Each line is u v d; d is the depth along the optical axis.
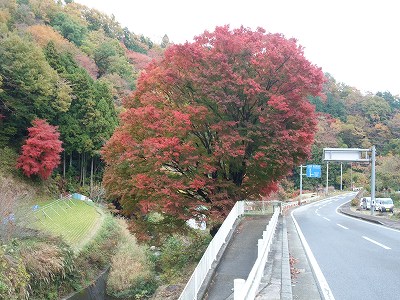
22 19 58.09
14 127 37.50
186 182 16.09
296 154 17.28
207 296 8.09
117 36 97.56
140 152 16.08
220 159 16.41
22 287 11.68
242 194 19.55
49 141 34.53
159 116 15.95
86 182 46.03
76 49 60.47
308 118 17.12
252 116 17.27
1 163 34.62
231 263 10.52
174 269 17.73
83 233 23.42
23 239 15.14
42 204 33.44
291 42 16.83
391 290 7.01
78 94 41.97
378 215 29.75
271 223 11.84
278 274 7.89
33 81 35.91
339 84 110.12
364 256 10.48
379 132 81.69
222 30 17.36
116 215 38.69
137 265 19.88
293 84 16.84
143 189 16.00
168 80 16.89
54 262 14.76
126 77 69.38
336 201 59.06
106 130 43.81
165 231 18.25
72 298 15.27
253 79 16.12
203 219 16.97
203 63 16.97
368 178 75.75
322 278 7.92
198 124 16.36
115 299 18.22
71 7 89.75
